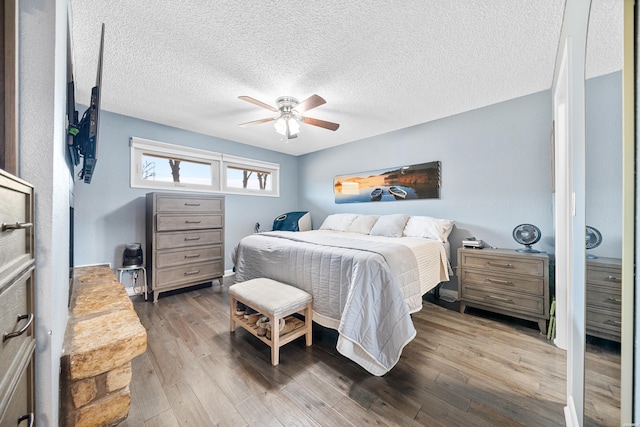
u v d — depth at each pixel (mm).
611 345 699
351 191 4117
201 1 1419
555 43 1773
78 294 1793
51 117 774
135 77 2193
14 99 679
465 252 2494
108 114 2932
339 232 3570
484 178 2844
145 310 2592
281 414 1258
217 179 3881
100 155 2885
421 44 1791
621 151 622
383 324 1604
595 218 822
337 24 1600
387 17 1541
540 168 2498
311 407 1300
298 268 2068
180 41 1741
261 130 3588
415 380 1504
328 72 2141
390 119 3205
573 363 1144
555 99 1966
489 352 1797
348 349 1552
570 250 1205
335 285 1812
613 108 683
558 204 1882
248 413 1266
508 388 1428
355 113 3018
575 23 1140
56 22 796
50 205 775
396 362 1581
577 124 1070
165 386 1459
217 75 2172
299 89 2416
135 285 3113
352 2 1434
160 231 2883
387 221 3188
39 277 758
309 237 2641
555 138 1949
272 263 2305
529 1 1420
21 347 633
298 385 1468
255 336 1996
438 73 2164
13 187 579
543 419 1214
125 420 1220
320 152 4613
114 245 2973
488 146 2814
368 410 1279
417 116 3107
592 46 866
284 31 1657
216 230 3348
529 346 1877
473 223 2924
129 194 3076
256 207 4355
